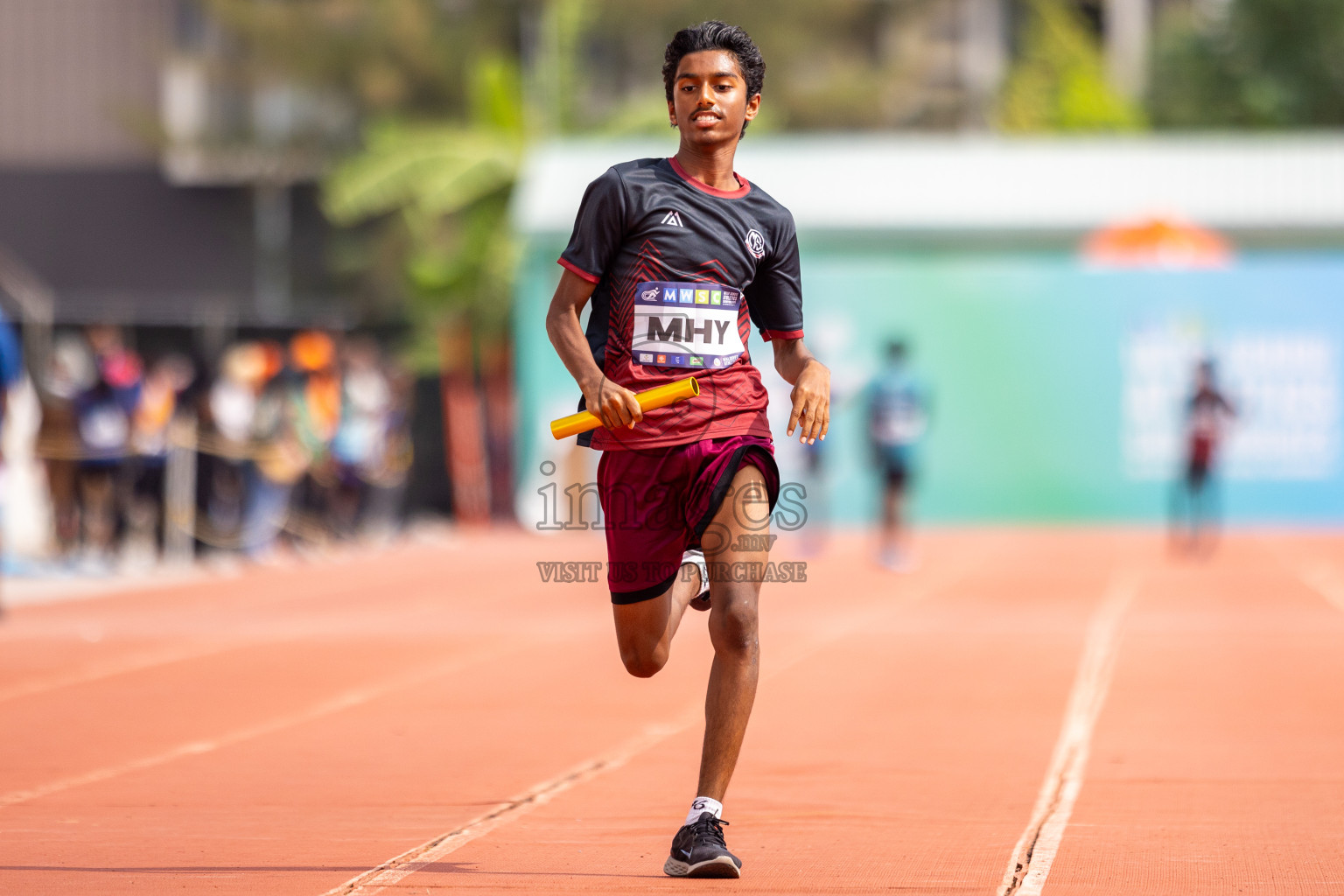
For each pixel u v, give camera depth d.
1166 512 75.94
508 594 47.75
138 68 136.00
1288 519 75.94
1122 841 16.66
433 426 81.88
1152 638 35.69
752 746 22.95
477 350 96.69
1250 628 37.44
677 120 15.68
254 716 26.09
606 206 15.29
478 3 140.38
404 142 97.81
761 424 15.48
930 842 16.67
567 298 15.33
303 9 137.62
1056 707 26.39
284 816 18.31
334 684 29.66
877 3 153.62
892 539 56.34
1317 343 75.81
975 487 76.50
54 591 48.56
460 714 26.17
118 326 62.22
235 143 134.00
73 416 53.94
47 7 135.38
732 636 15.06
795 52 145.62
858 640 35.84
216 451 57.62
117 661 33.00
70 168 134.62
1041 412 76.38
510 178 97.12
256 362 59.53
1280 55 124.06
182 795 19.58
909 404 56.34
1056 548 64.00
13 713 26.39
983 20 155.12
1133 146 79.94
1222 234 77.38
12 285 63.12
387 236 131.12
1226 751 22.23
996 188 77.75
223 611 42.97
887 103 149.75
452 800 19.23
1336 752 22.12
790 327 16.27
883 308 76.50
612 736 24.00
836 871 15.32
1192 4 136.00
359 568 57.25
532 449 75.62
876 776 20.58
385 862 15.83
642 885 14.75
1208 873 15.17
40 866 15.66
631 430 15.16
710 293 15.33
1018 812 18.27
